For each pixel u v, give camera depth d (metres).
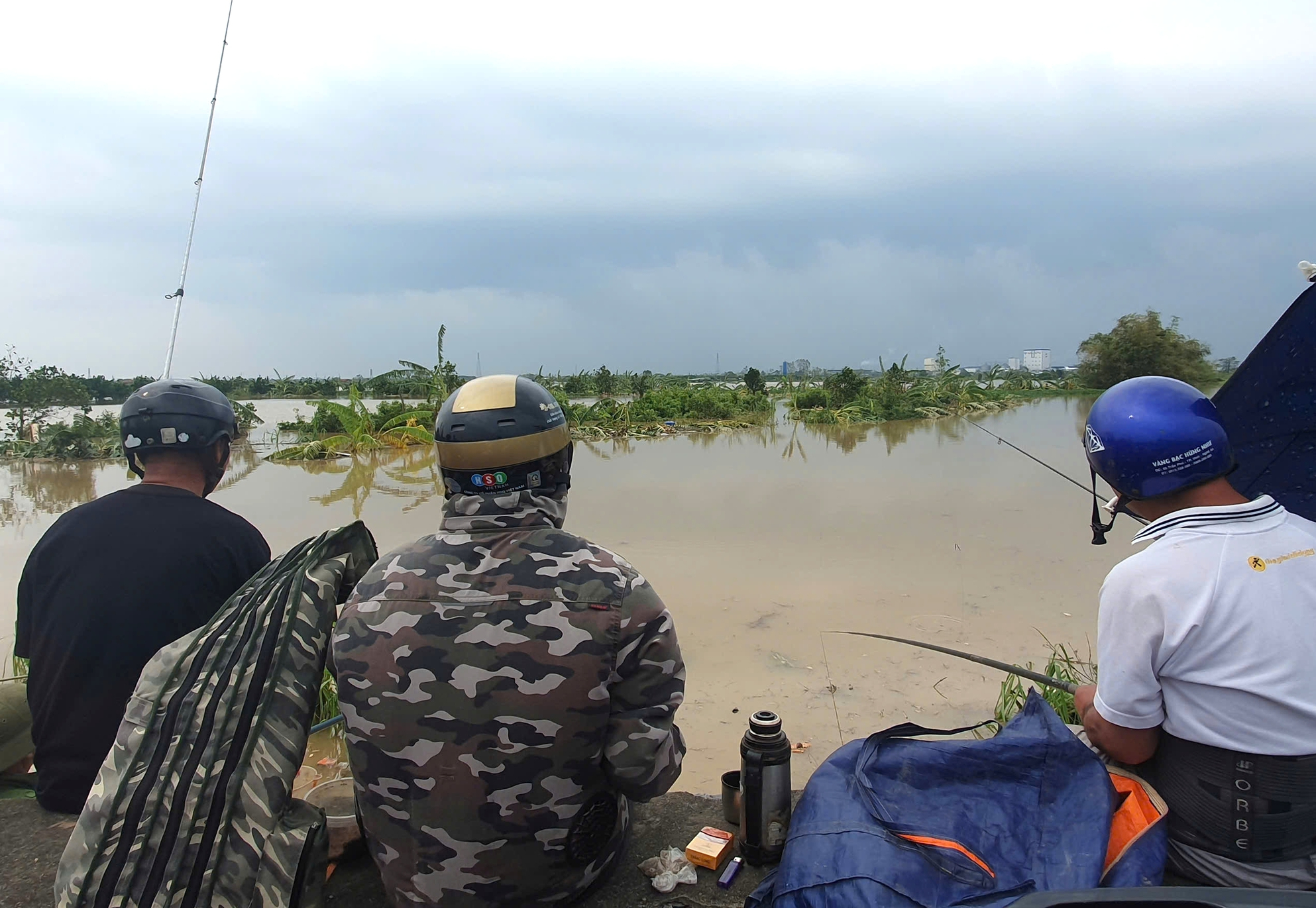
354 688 1.44
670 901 1.72
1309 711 1.35
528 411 1.53
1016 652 5.17
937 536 8.58
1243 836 1.42
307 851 1.47
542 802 1.43
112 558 1.97
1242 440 1.95
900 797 1.59
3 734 2.34
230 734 1.46
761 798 1.77
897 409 29.69
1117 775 1.63
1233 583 1.40
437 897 1.44
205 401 2.17
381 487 14.99
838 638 5.51
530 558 1.47
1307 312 1.73
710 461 17.23
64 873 1.38
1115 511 1.68
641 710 1.49
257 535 2.18
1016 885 1.38
